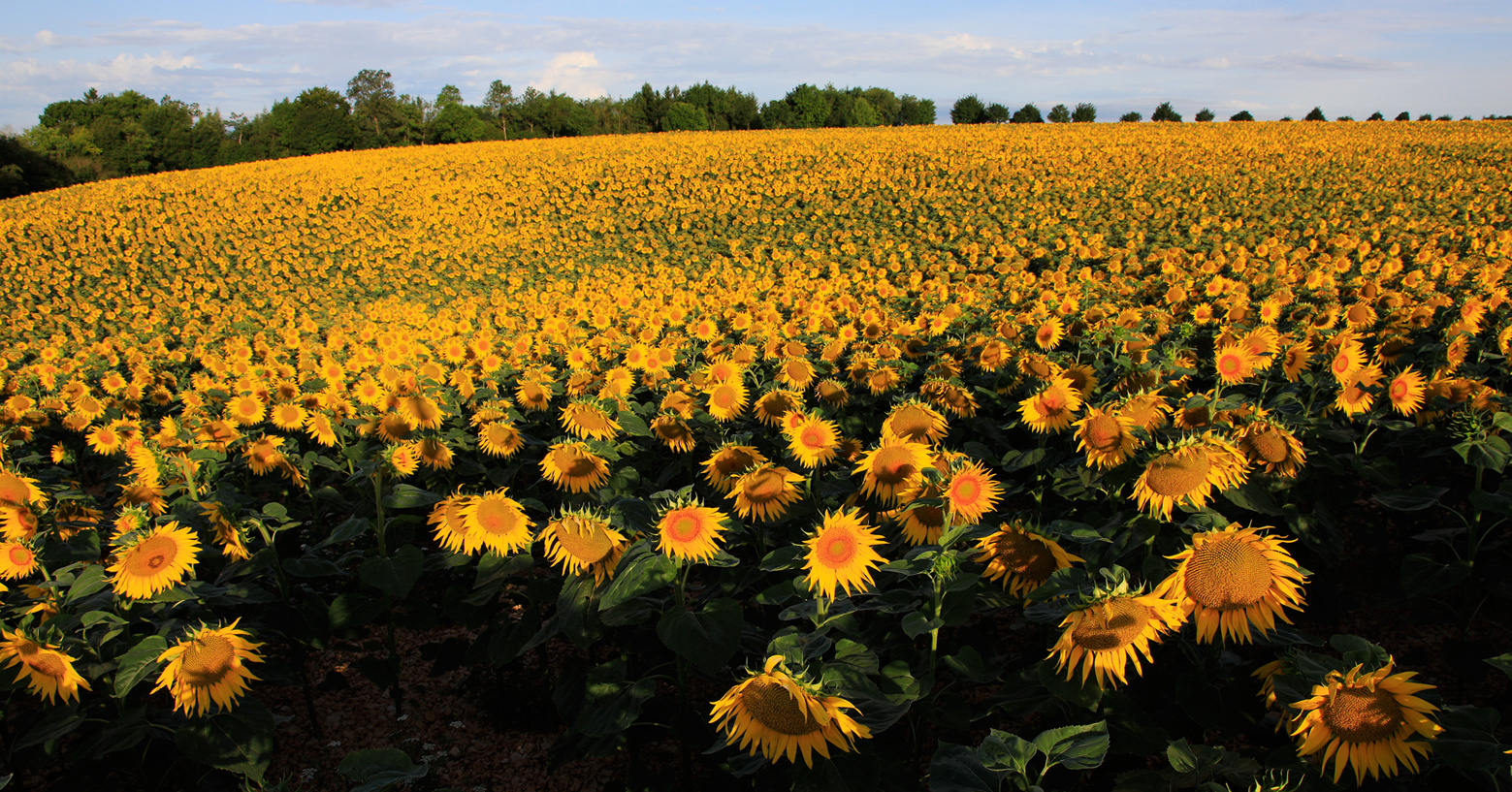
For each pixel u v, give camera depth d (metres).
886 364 6.77
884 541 2.85
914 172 34.50
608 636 4.23
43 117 116.69
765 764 2.49
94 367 14.86
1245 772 2.19
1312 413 4.92
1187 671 3.02
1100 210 25.72
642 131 98.56
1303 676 2.33
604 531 3.17
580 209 33.94
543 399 6.91
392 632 4.14
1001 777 1.98
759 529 3.77
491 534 3.62
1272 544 2.47
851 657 2.67
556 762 3.16
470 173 41.47
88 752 3.00
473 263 27.95
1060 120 91.94
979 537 2.97
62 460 8.70
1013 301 12.54
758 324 10.55
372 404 8.10
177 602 3.47
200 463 4.95
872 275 20.05
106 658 3.25
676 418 5.19
